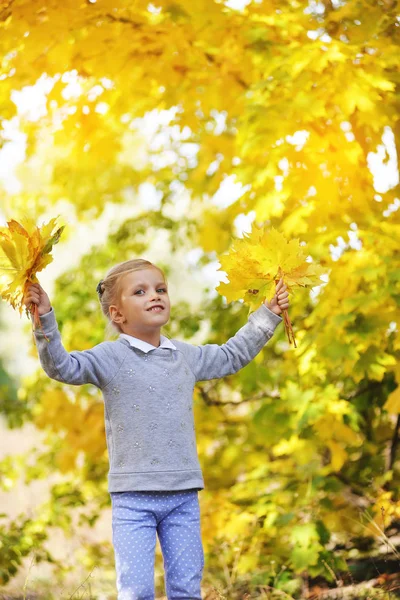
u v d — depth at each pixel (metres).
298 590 5.08
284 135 4.27
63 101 5.32
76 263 6.93
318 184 4.63
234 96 5.20
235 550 5.26
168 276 6.84
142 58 4.90
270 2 4.77
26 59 4.64
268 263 3.33
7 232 2.95
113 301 3.43
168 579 3.12
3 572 5.50
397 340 4.52
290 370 5.68
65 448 5.96
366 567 5.25
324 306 4.57
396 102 4.49
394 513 4.79
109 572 6.09
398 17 4.53
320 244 4.54
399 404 4.32
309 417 4.85
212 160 6.29
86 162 6.11
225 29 4.61
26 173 6.64
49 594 5.70
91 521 6.26
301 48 4.35
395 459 5.70
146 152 6.66
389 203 4.79
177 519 3.16
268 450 6.08
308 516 5.14
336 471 5.36
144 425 3.16
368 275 4.37
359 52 4.49
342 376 5.44
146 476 3.11
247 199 4.93
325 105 4.53
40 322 3.02
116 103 5.46
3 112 4.95
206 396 6.20
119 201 6.72
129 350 3.28
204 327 6.45
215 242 6.44
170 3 4.52
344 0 4.78
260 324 3.43
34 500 7.19
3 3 4.36
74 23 4.54
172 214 7.30
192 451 3.24
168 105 5.32
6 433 10.66
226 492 5.88
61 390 6.04
